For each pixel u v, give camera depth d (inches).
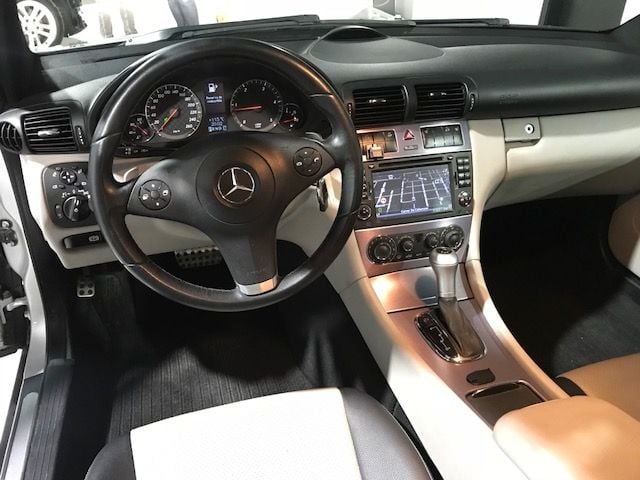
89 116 37.4
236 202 33.7
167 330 64.6
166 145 38.9
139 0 63.9
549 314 67.2
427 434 41.9
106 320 62.7
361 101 44.9
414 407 43.0
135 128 37.9
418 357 43.3
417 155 47.7
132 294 62.4
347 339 52.1
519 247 77.2
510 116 49.7
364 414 37.0
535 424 27.4
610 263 69.9
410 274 49.6
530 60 50.8
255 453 34.8
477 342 44.4
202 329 64.9
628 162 55.9
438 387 40.8
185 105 37.9
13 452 43.5
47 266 52.5
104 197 32.9
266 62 32.7
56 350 53.2
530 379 41.9
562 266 74.2
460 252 50.6
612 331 64.6
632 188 63.5
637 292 66.9
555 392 40.2
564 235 75.2
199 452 34.9
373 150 46.4
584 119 52.1
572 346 62.9
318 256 37.8
